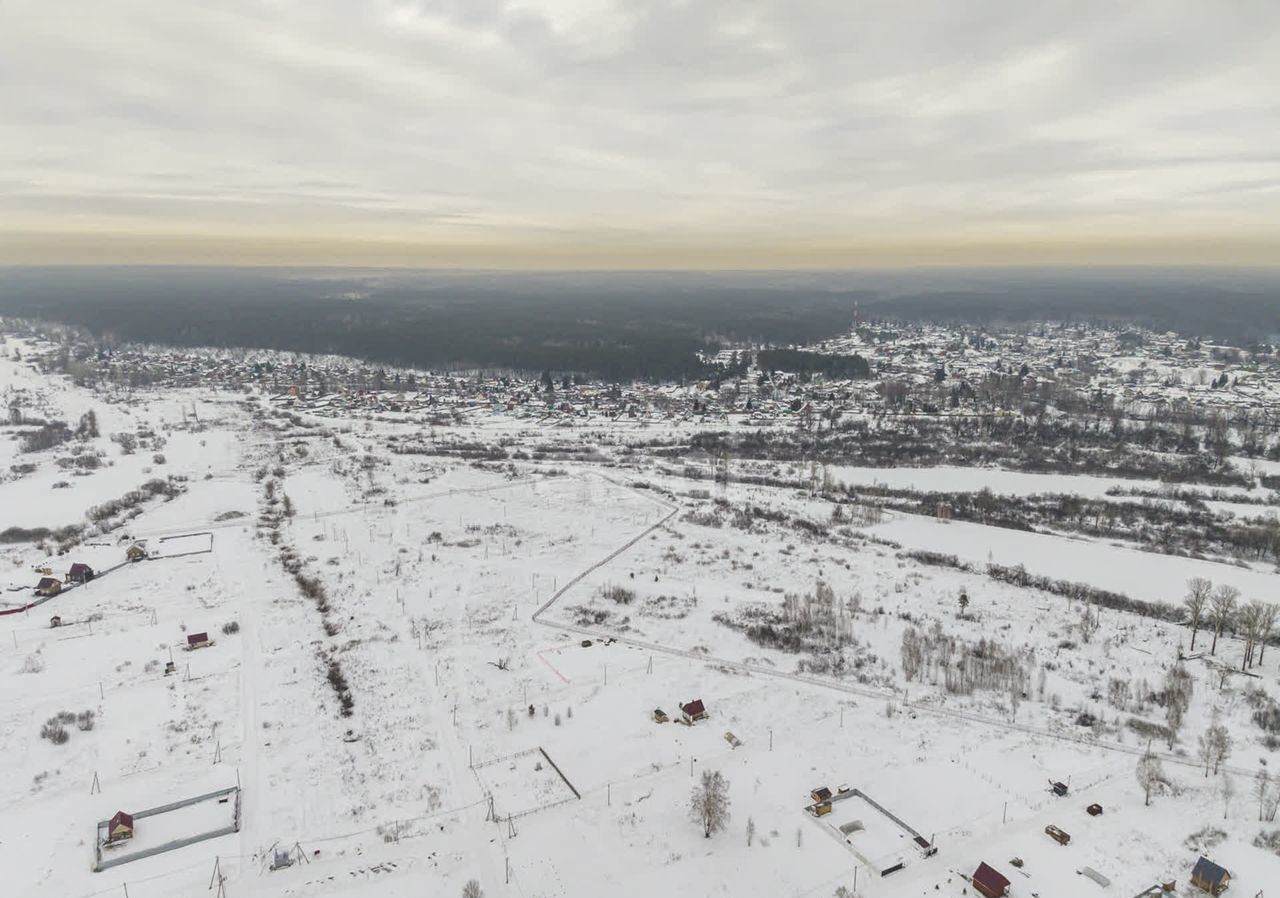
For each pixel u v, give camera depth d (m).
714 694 74.75
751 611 94.69
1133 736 67.69
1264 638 84.06
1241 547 124.44
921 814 57.38
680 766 63.12
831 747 66.12
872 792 59.94
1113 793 59.81
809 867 51.84
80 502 137.75
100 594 97.62
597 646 84.88
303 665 79.12
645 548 119.56
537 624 90.50
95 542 117.88
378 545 117.44
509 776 61.28
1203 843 53.84
